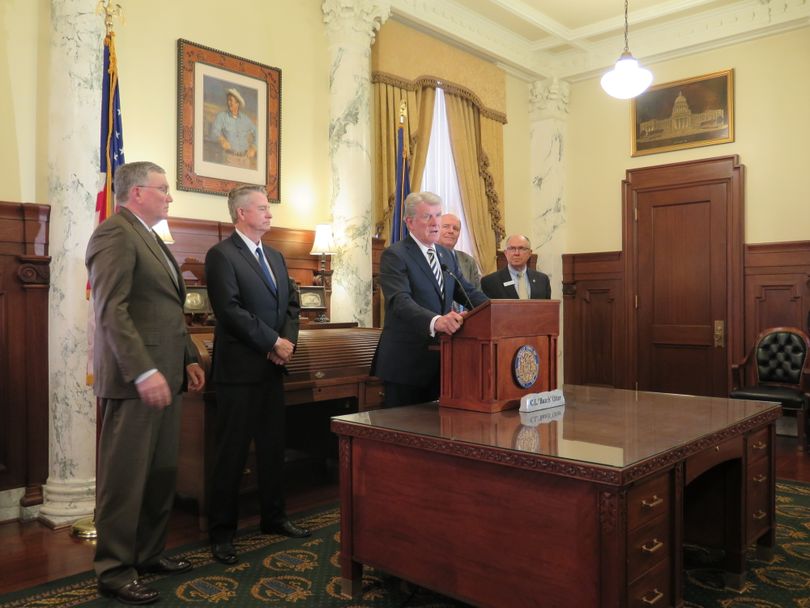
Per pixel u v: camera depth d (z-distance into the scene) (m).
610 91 5.25
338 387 4.11
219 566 2.90
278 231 5.09
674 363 7.04
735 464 2.67
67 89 3.68
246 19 4.97
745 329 6.55
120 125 3.60
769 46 6.45
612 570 1.85
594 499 1.89
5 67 3.75
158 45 4.47
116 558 2.57
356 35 5.40
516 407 2.72
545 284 5.07
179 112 4.54
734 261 6.61
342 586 2.59
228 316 3.00
